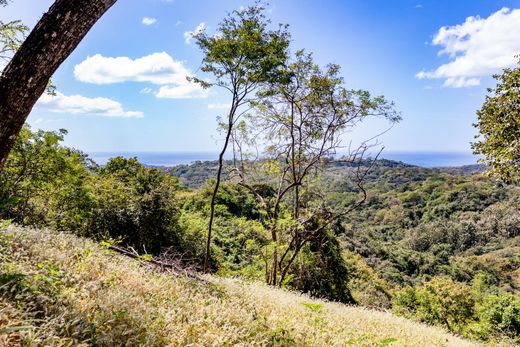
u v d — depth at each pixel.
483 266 77.62
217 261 26.59
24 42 2.74
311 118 16.73
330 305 9.59
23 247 4.68
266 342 4.27
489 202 111.81
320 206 16.45
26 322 2.62
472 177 135.50
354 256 49.56
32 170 20.17
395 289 43.62
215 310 4.50
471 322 30.81
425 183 137.88
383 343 5.17
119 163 34.62
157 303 4.26
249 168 17.20
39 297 3.15
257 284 9.65
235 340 3.91
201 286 6.16
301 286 19.22
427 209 117.19
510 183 14.09
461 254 91.44
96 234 23.52
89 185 25.77
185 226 30.55
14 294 3.17
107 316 3.31
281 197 17.11
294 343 4.55
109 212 26.48
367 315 9.18
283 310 6.36
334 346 4.86
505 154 12.80
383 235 105.56
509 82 13.31
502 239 93.25
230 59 12.36
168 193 30.05
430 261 78.12
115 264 5.33
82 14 2.86
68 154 24.05
